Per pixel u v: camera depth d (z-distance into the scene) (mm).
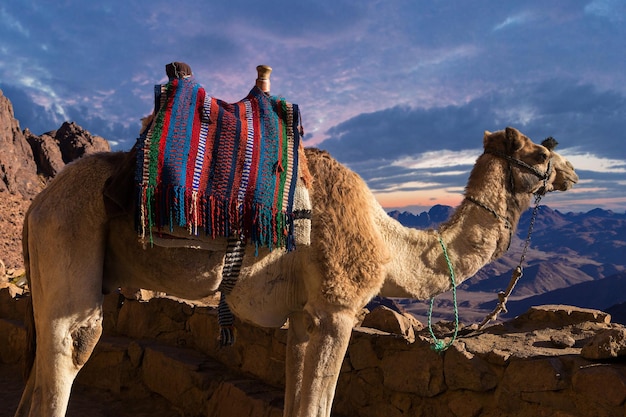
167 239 3734
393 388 5191
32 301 3977
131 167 3740
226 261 3920
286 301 4309
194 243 3799
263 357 6461
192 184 3697
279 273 4203
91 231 3787
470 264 4668
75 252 3748
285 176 3990
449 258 4613
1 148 75375
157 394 7336
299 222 4035
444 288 4664
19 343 9203
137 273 4020
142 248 3879
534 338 5039
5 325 9547
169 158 3684
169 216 3633
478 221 4723
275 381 6250
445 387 4832
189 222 3656
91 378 8016
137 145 3701
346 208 4172
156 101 3941
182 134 3758
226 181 3803
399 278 4473
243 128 3943
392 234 4492
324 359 4031
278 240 3930
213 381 6582
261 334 6543
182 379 6875
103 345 7992
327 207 4168
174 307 8047
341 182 4293
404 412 5129
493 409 4520
